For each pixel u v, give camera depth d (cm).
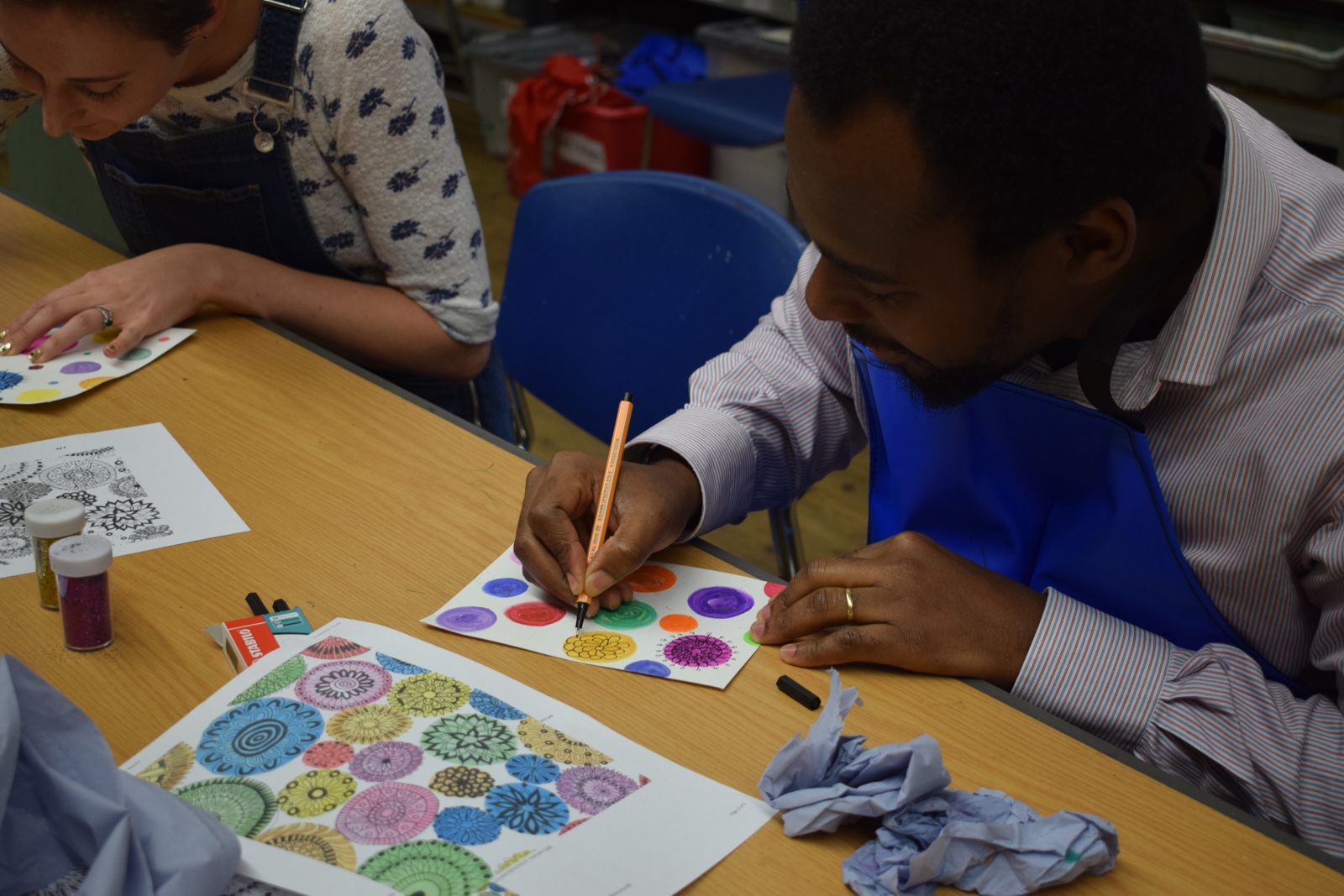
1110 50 64
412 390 147
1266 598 86
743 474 102
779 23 372
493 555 88
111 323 116
